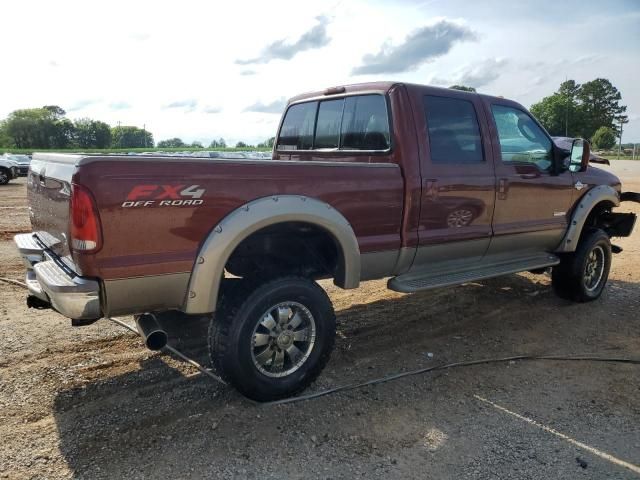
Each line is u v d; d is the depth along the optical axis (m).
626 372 4.09
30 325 4.68
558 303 5.83
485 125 4.56
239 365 3.28
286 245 3.84
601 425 3.31
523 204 4.90
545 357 4.35
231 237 3.11
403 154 4.00
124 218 2.85
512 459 2.93
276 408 3.42
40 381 3.67
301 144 5.15
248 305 3.28
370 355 4.34
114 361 4.03
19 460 2.79
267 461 2.86
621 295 6.19
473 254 4.67
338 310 5.48
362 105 4.38
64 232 3.09
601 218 6.30
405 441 3.08
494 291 6.22
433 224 4.21
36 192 3.72
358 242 3.79
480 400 3.60
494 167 4.59
